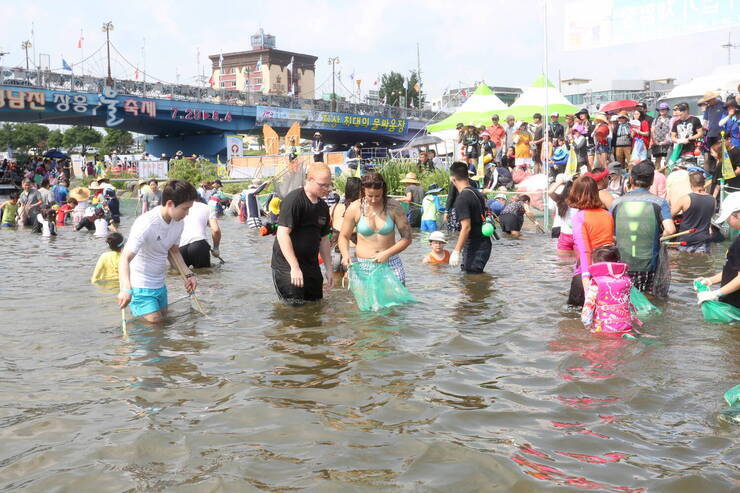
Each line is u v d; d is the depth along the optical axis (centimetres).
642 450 306
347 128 6975
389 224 666
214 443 322
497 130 2047
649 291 662
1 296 729
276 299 689
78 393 399
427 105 9138
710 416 345
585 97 4469
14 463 303
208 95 6166
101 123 6256
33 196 2002
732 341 490
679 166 1255
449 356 467
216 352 486
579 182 613
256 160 3975
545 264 896
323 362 457
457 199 816
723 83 2253
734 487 270
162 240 590
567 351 472
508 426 338
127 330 562
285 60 12688
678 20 1050
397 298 649
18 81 4994
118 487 279
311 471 291
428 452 308
